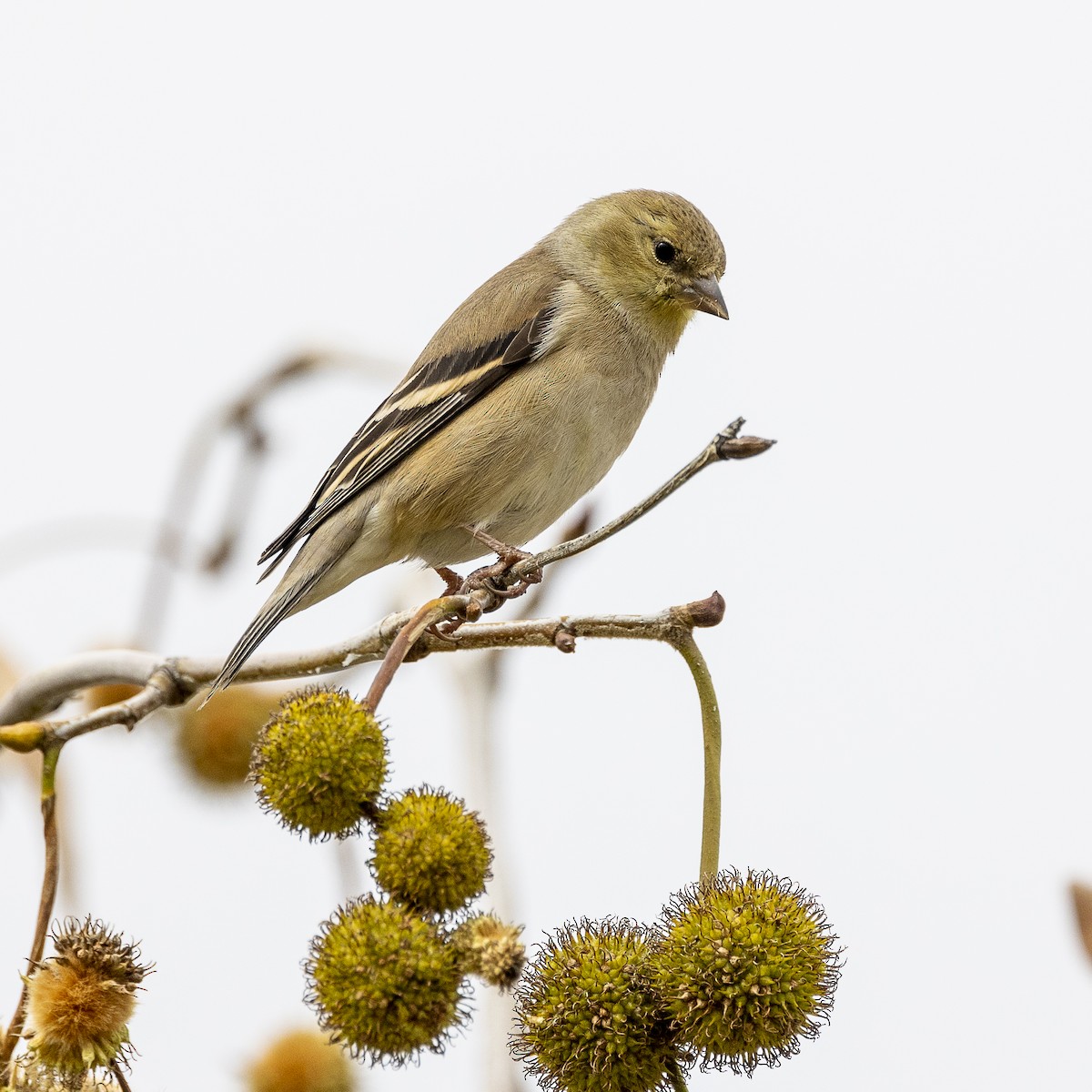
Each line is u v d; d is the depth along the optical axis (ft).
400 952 20.65
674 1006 21.02
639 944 21.74
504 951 20.36
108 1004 21.91
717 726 22.94
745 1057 21.06
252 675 28.89
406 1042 20.65
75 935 22.48
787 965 21.03
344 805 22.52
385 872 21.57
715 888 21.91
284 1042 29.68
